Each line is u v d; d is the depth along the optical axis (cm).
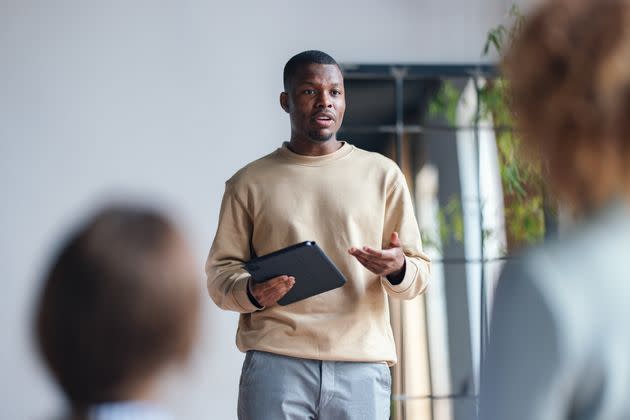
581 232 102
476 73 459
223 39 459
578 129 102
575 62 101
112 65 457
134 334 98
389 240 307
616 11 101
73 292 98
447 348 455
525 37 106
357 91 459
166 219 104
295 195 298
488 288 457
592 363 96
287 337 289
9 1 453
